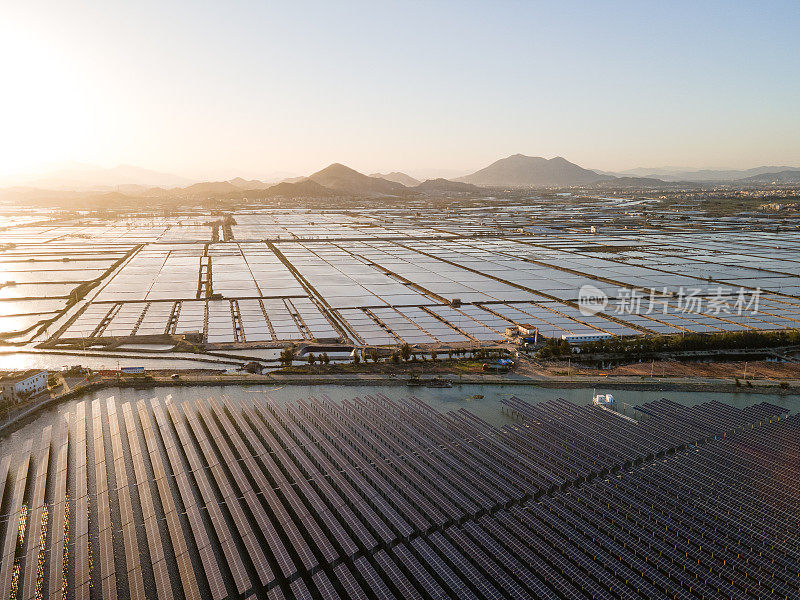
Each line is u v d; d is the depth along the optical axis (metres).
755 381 105.88
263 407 91.88
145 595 53.09
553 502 66.81
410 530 60.84
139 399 97.19
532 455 78.44
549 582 54.84
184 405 90.75
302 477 70.25
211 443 81.38
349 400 96.75
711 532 61.06
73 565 57.12
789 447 79.19
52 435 83.25
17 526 62.12
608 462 76.81
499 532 61.38
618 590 53.25
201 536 60.16
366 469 72.88
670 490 69.31
